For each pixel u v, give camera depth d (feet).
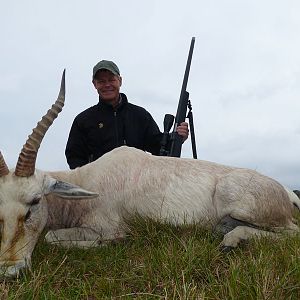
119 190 4.81
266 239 4.14
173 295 3.02
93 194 4.17
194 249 3.80
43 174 4.26
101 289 3.32
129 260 3.92
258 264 3.34
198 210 4.75
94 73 6.82
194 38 7.22
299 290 3.02
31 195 3.85
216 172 4.96
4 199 3.77
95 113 6.95
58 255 4.07
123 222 4.82
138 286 3.44
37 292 3.07
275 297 2.89
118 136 6.88
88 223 4.77
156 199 4.78
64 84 4.28
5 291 3.09
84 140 7.01
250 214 4.62
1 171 3.87
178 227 4.62
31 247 3.86
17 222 3.74
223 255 3.95
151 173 4.88
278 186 4.90
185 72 7.02
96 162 5.06
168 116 6.64
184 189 4.81
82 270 3.76
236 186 4.71
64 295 3.15
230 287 2.97
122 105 7.00
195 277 3.52
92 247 4.41
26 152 3.89
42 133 4.01
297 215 5.59
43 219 4.07
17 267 3.51
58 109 4.17
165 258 3.67
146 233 4.55
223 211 4.73
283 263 3.48
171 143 6.54
